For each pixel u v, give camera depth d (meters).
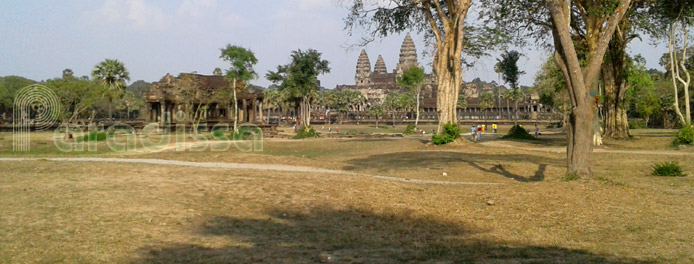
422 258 8.06
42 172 17.83
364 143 43.41
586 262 7.71
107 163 21.44
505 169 21.84
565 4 15.42
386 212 12.04
